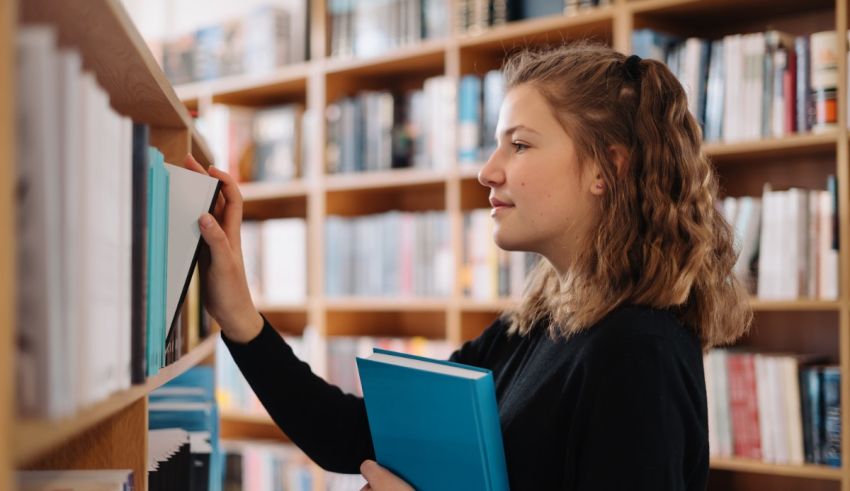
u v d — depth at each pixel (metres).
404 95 3.15
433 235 3.03
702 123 2.45
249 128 3.58
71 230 0.60
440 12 3.04
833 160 2.50
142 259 0.85
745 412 2.36
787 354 2.47
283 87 3.57
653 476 1.06
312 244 3.34
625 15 2.57
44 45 0.56
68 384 0.59
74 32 0.81
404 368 1.15
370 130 3.20
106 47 0.86
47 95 0.56
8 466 0.50
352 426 1.50
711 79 2.44
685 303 1.24
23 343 0.56
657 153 1.25
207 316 1.71
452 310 2.96
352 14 3.27
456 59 2.96
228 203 1.31
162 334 1.04
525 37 2.84
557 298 1.30
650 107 1.27
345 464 1.52
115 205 0.76
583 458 1.10
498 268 2.86
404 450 1.22
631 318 1.14
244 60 3.60
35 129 0.56
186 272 1.18
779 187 2.51
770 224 2.34
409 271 3.09
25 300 0.56
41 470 1.09
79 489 0.91
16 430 0.51
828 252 2.26
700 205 1.25
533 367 1.26
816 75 2.28
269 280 3.48
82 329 0.64
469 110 2.92
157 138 1.35
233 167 3.54
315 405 1.47
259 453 3.39
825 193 2.27
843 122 2.23
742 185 2.69
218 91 3.63
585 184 1.27
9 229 0.51
